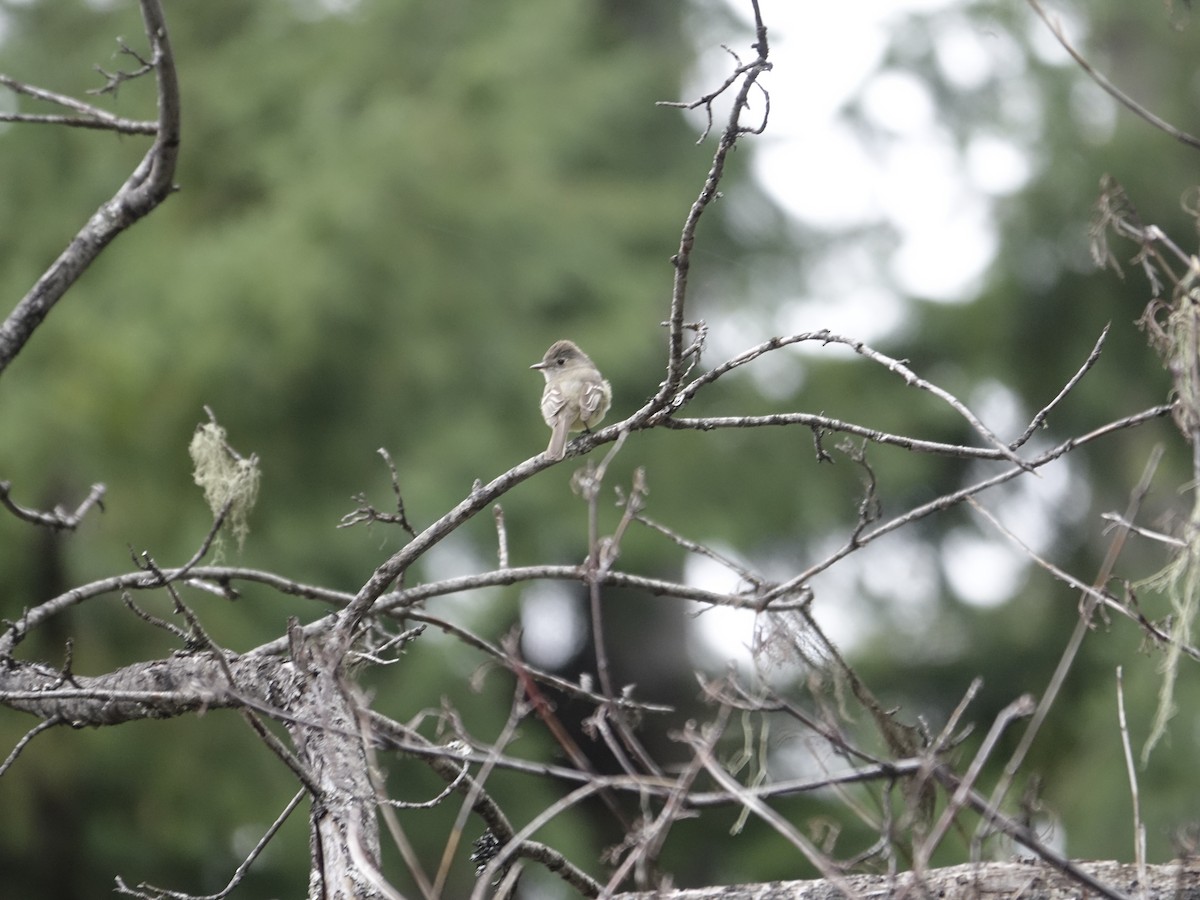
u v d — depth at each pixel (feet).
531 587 59.31
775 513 61.11
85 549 43.86
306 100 57.21
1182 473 58.65
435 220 56.54
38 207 52.16
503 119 61.67
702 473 60.18
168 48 21.07
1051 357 62.03
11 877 42.70
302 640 17.52
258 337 49.83
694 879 59.31
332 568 49.57
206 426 22.48
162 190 21.91
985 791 47.37
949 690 62.08
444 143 58.75
